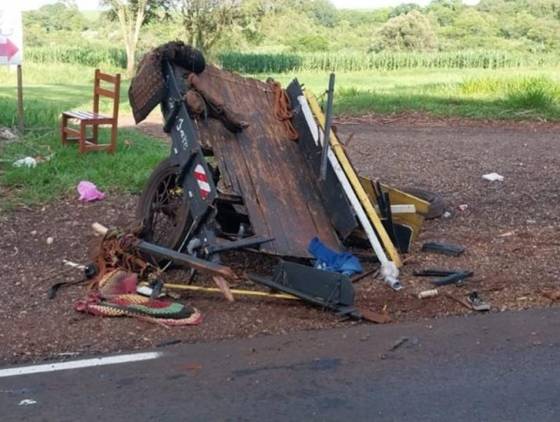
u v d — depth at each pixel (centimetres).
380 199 817
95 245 797
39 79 3450
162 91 781
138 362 578
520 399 516
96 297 680
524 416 494
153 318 648
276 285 697
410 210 834
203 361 579
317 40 6950
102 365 573
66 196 1016
